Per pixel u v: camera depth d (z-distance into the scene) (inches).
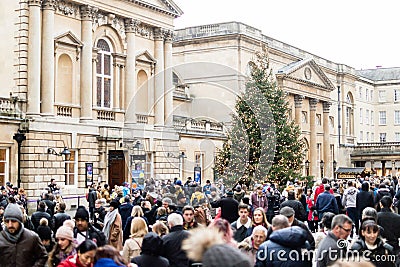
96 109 1606.8
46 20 1451.8
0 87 1450.5
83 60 1560.0
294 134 1656.0
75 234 437.7
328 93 3065.9
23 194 1085.8
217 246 219.8
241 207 497.4
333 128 3373.5
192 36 2381.9
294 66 2674.7
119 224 534.9
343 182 1350.9
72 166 1509.6
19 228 387.2
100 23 1624.0
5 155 1349.7
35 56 1425.9
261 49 2433.6
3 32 1451.8
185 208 471.5
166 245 387.9
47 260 394.0
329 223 484.1
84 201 1487.5
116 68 1684.3
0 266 382.0
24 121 1373.0
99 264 280.4
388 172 3555.6
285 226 387.5
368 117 3988.7
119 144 1588.3
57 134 1449.3
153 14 1796.3
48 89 1444.4
